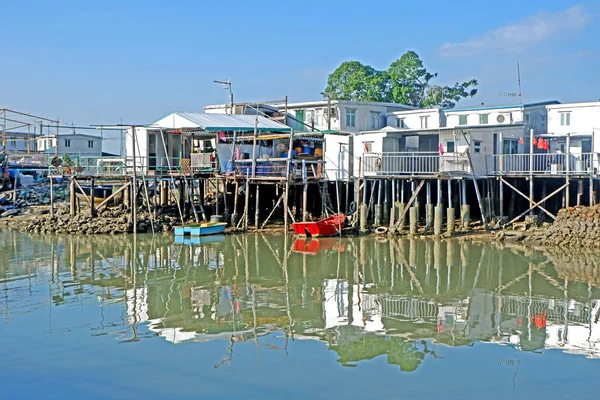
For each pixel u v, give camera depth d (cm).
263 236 3391
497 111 4672
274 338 1559
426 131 3834
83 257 2730
